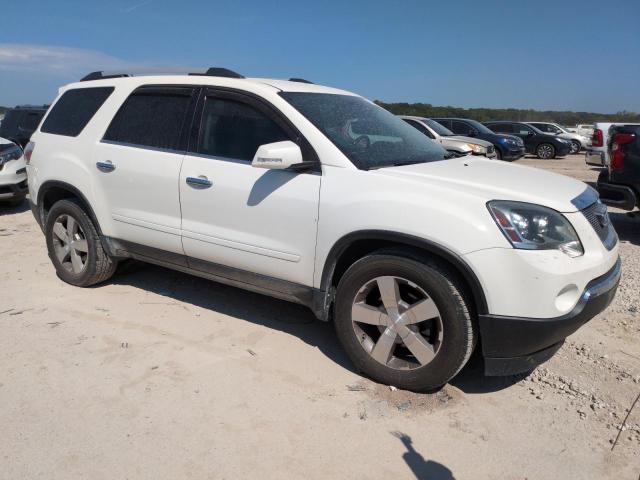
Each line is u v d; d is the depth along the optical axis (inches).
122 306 173.6
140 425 112.0
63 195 192.4
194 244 152.9
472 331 117.1
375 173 126.8
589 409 121.6
